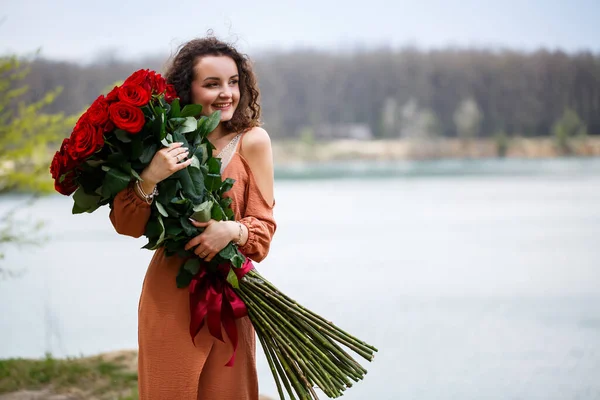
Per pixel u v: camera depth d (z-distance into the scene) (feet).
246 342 8.88
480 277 31.94
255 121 9.41
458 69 276.82
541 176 142.72
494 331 21.43
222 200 8.63
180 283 8.54
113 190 7.99
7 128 17.81
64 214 65.05
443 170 181.78
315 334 8.71
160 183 8.21
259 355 19.60
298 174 172.76
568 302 26.00
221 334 8.44
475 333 21.26
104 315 24.03
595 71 272.31
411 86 275.59
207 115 9.04
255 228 8.63
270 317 8.71
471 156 258.57
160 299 8.66
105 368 16.05
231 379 8.68
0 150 17.97
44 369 15.88
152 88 8.48
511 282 30.48
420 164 226.79
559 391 15.55
